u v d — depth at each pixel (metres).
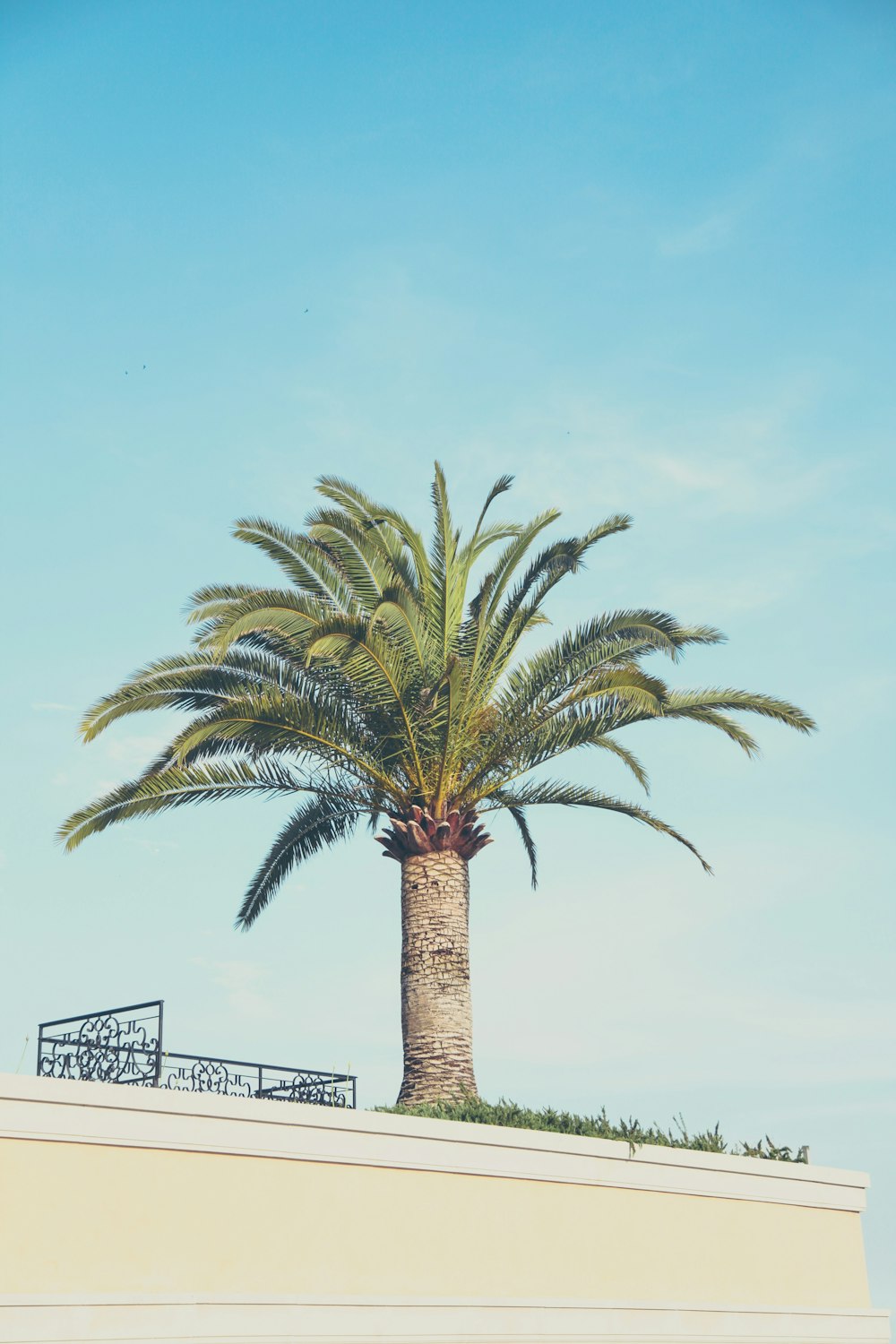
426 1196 16.45
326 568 22.34
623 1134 20.44
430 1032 20.81
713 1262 19.52
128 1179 13.94
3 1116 13.20
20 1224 13.10
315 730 21.17
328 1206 15.46
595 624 21.52
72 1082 13.70
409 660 21.33
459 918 21.50
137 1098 14.11
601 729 21.67
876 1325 21.52
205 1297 14.03
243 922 24.59
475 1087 20.84
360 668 20.78
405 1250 16.02
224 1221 14.53
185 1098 14.48
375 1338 15.31
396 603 20.56
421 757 21.86
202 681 21.16
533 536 22.72
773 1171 20.88
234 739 21.16
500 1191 17.27
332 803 22.67
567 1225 17.86
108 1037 16.44
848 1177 22.08
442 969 21.09
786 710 22.11
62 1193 13.44
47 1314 12.92
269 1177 15.04
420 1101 20.48
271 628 20.55
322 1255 15.23
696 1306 18.92
